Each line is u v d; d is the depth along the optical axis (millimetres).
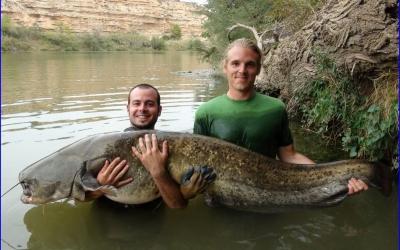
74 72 18734
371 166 3926
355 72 5859
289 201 4031
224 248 3518
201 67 23469
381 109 5258
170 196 3797
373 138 5074
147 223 3914
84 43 53406
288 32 10242
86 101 10180
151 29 74125
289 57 7984
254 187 3994
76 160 3789
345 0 6312
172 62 28719
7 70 18969
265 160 4020
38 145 6336
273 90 8766
